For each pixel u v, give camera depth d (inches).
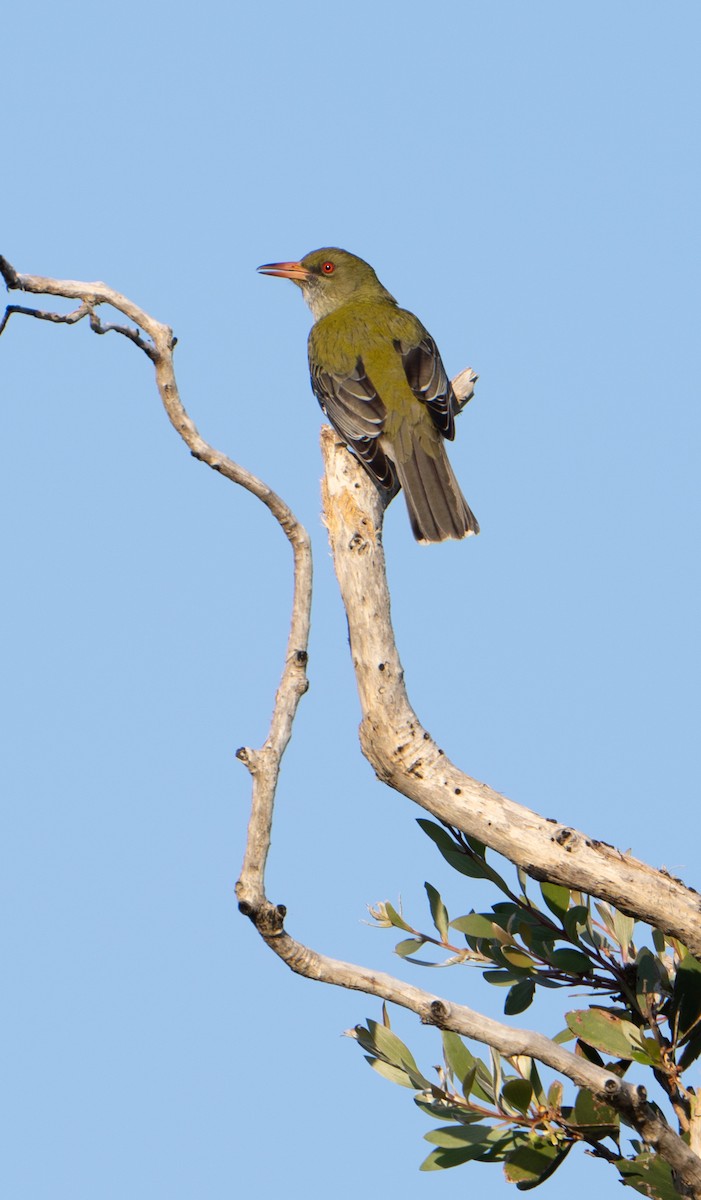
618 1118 316.2
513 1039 290.7
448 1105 328.2
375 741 338.0
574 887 324.5
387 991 292.0
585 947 344.2
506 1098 319.6
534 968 345.1
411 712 339.6
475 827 329.7
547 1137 320.5
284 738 300.7
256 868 287.3
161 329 333.1
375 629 348.8
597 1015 325.1
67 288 331.0
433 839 356.8
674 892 321.1
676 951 344.8
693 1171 297.4
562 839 323.3
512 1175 319.3
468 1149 327.3
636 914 322.7
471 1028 289.9
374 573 361.1
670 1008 336.8
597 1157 321.1
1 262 315.6
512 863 331.3
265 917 285.6
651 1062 319.3
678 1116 319.6
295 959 288.4
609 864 322.7
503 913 353.1
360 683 343.9
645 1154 307.6
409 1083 327.0
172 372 335.3
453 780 331.6
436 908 354.0
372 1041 330.3
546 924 348.8
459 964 346.6
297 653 312.3
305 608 316.8
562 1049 293.7
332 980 290.4
